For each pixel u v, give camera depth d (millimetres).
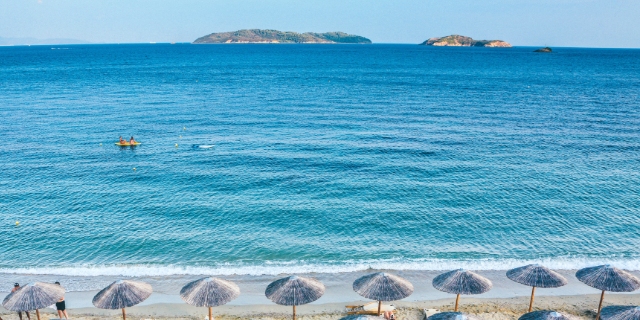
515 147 47094
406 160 42469
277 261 24938
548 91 93250
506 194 33938
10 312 20766
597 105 74562
